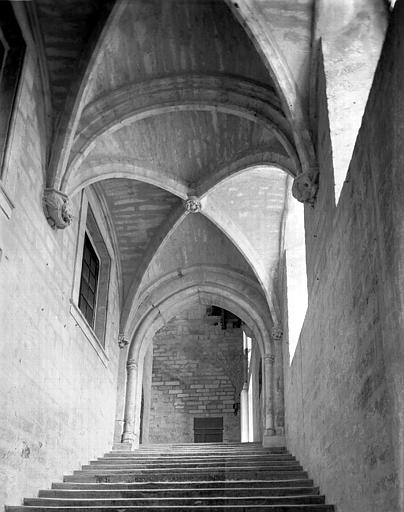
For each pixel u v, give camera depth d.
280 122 9.88
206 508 7.66
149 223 14.55
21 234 8.41
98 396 12.86
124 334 15.11
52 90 9.62
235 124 11.34
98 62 9.37
